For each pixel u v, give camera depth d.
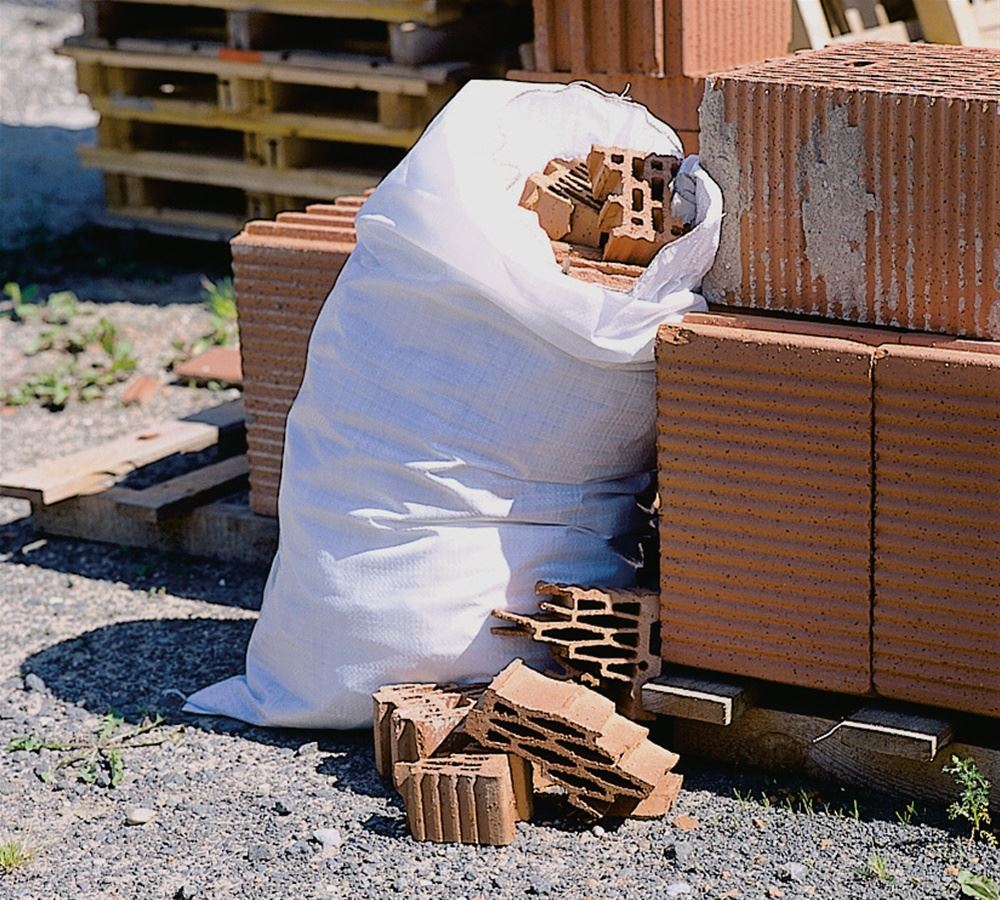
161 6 8.28
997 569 3.38
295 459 4.06
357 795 3.79
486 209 3.69
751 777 3.78
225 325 7.42
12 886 3.49
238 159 8.01
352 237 4.67
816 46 5.42
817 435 3.48
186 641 4.70
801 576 3.58
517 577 3.88
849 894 3.30
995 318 3.46
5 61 12.98
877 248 3.55
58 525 5.47
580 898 3.32
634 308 3.69
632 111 4.25
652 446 4.00
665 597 3.74
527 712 3.53
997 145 3.36
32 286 8.09
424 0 7.04
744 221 3.71
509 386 3.80
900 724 3.50
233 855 3.56
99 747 4.07
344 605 3.92
